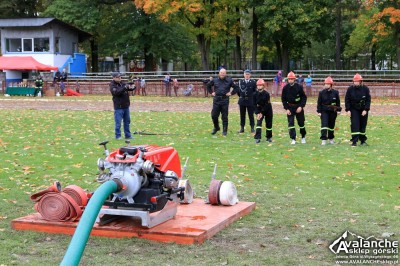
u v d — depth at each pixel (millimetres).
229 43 70688
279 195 10289
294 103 17000
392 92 45781
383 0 47406
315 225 8305
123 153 7672
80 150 15672
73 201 7961
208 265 6617
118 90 17828
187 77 54125
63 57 58750
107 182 7004
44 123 23391
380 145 16859
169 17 52281
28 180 11586
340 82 48844
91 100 42875
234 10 55750
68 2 57812
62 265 5312
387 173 12398
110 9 59656
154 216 7734
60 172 12477
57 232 7906
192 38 65500
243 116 20141
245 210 8867
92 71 65312
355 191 10641
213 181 9086
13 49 58344
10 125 22469
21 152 15297
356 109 16547
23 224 8047
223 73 19234
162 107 34688
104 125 22703
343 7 53812
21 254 7070
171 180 7793
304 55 73250
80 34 61375
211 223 7941
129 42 58188
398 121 24422
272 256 6930
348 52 66312
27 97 48406
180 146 16500
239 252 7078
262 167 13125
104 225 7832
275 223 8391
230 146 16562
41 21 56438
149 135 19375
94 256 6922
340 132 20266
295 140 17219
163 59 64125
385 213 8953
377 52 67938
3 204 9523
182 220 8109
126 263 6688
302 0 51812
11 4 64062
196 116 27125
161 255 6957
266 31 54406
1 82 54750
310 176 12086
